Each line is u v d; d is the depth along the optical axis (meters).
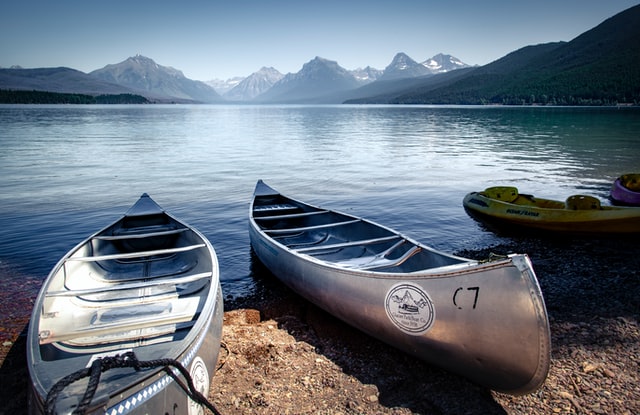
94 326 5.25
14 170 22.03
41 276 9.17
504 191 14.40
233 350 6.04
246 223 13.25
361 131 53.00
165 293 6.80
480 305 4.59
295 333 6.64
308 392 5.13
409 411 4.80
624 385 5.11
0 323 7.04
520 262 4.29
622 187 14.90
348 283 6.17
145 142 37.41
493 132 48.09
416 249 6.88
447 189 17.91
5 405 4.99
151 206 11.26
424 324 5.15
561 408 4.75
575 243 11.15
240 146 34.84
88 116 88.81
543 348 4.22
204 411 4.75
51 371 3.88
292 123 74.06
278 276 8.42
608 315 6.98
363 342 6.32
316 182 19.53
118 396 3.55
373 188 18.19
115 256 7.04
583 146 31.91
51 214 13.88
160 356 4.05
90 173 21.47
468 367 4.93
